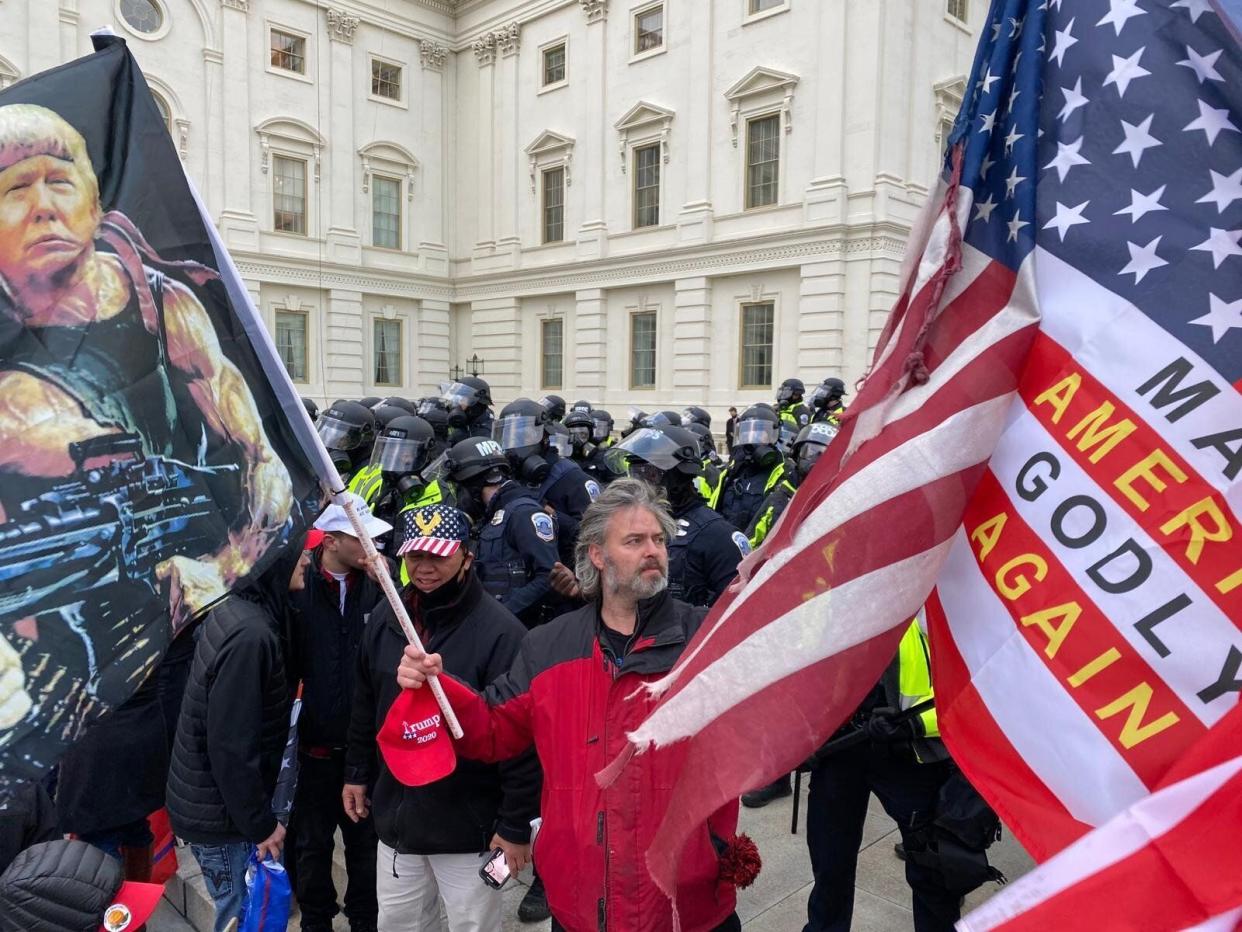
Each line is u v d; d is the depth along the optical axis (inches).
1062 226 66.3
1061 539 62.0
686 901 83.3
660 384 991.0
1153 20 65.6
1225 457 57.7
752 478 283.7
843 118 813.2
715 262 915.4
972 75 72.8
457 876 110.3
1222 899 46.4
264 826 109.7
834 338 826.8
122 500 69.9
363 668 119.6
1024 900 50.3
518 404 246.1
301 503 79.4
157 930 148.9
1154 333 61.6
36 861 70.6
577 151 1051.3
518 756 101.7
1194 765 50.9
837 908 119.7
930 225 72.2
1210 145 62.7
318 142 1085.1
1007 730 61.8
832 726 61.5
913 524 63.4
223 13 1002.7
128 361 71.3
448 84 1205.7
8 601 64.7
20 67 861.2
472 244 1203.2
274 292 1073.5
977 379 65.8
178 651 143.8
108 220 71.4
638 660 86.7
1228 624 55.5
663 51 952.3
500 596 186.5
